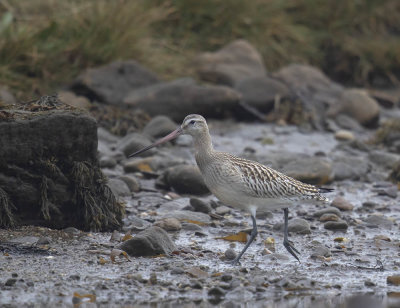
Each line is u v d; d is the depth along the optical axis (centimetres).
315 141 1889
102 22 1986
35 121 1043
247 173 1020
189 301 847
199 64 2125
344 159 1658
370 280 945
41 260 956
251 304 848
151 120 1767
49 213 1072
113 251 988
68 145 1071
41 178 1060
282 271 970
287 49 2367
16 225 1062
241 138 1844
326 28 2539
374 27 2598
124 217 1182
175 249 1026
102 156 1512
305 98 2097
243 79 2052
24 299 827
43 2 1995
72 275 899
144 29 2069
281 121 1988
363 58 2500
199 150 1062
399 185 1505
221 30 2273
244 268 959
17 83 1797
